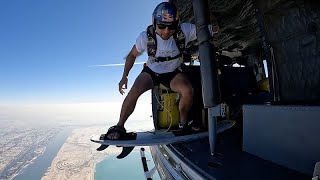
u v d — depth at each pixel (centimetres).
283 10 122
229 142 144
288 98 125
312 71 108
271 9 131
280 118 91
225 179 84
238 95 236
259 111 105
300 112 81
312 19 105
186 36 142
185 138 142
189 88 145
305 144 79
